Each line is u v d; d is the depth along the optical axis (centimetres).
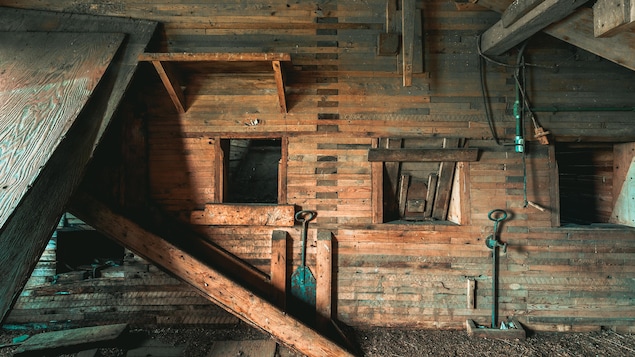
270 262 438
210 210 435
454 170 443
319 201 435
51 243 457
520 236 429
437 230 431
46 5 416
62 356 384
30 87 350
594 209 503
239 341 420
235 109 433
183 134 436
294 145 433
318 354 382
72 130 339
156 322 453
